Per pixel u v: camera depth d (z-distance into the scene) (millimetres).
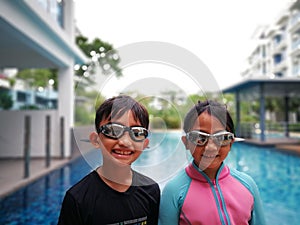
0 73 18219
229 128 1054
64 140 7000
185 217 1111
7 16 3803
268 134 13258
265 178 5582
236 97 12250
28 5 4137
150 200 1083
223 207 1119
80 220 969
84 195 994
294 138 11812
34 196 4121
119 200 1005
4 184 4277
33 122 7184
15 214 3428
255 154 8469
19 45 5566
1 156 7074
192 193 1146
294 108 20625
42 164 6133
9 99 9859
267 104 21750
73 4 7012
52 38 5793
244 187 1202
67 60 6969
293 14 22438
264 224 1228
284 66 25562
